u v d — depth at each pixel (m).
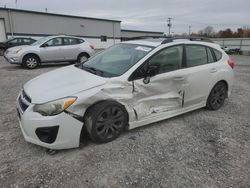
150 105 3.91
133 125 3.74
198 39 4.87
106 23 36.19
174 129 4.09
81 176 2.75
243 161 3.20
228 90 5.26
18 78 8.19
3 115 4.47
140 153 3.28
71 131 3.12
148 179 2.75
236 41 41.25
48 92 3.17
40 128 2.98
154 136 3.80
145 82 3.74
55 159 3.06
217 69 4.88
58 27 30.22
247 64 16.67
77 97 3.11
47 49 10.85
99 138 3.39
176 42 4.30
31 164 2.94
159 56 3.98
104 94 3.33
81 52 11.90
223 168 3.02
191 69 4.39
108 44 37.28
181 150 3.41
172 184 2.68
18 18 26.25
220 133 4.02
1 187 2.53
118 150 3.33
